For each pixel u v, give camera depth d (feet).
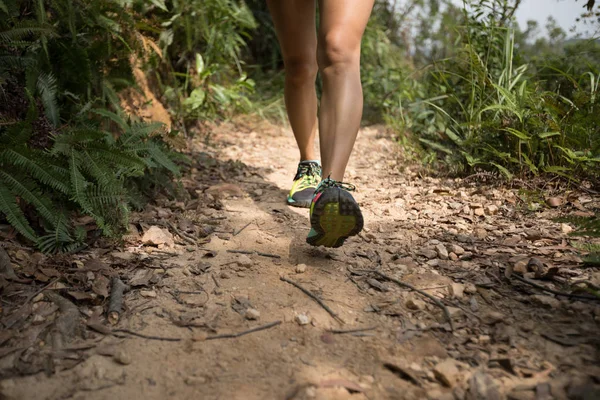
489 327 4.46
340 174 5.58
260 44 19.36
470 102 10.32
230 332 4.43
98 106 7.86
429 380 3.83
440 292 5.07
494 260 5.71
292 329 4.48
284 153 12.09
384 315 4.71
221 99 13.15
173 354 4.12
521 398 3.59
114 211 6.41
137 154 7.04
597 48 10.28
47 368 3.92
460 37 11.28
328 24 5.62
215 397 3.65
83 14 7.31
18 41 6.12
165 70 12.49
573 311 4.60
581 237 6.18
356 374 3.91
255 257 5.91
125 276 5.32
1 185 5.50
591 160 7.60
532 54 14.21
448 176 9.52
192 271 5.50
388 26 22.16
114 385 3.76
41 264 5.30
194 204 7.66
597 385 3.67
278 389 3.72
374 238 6.47
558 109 8.32
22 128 5.63
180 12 11.18
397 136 12.76
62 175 5.82
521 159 8.63
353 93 5.64
